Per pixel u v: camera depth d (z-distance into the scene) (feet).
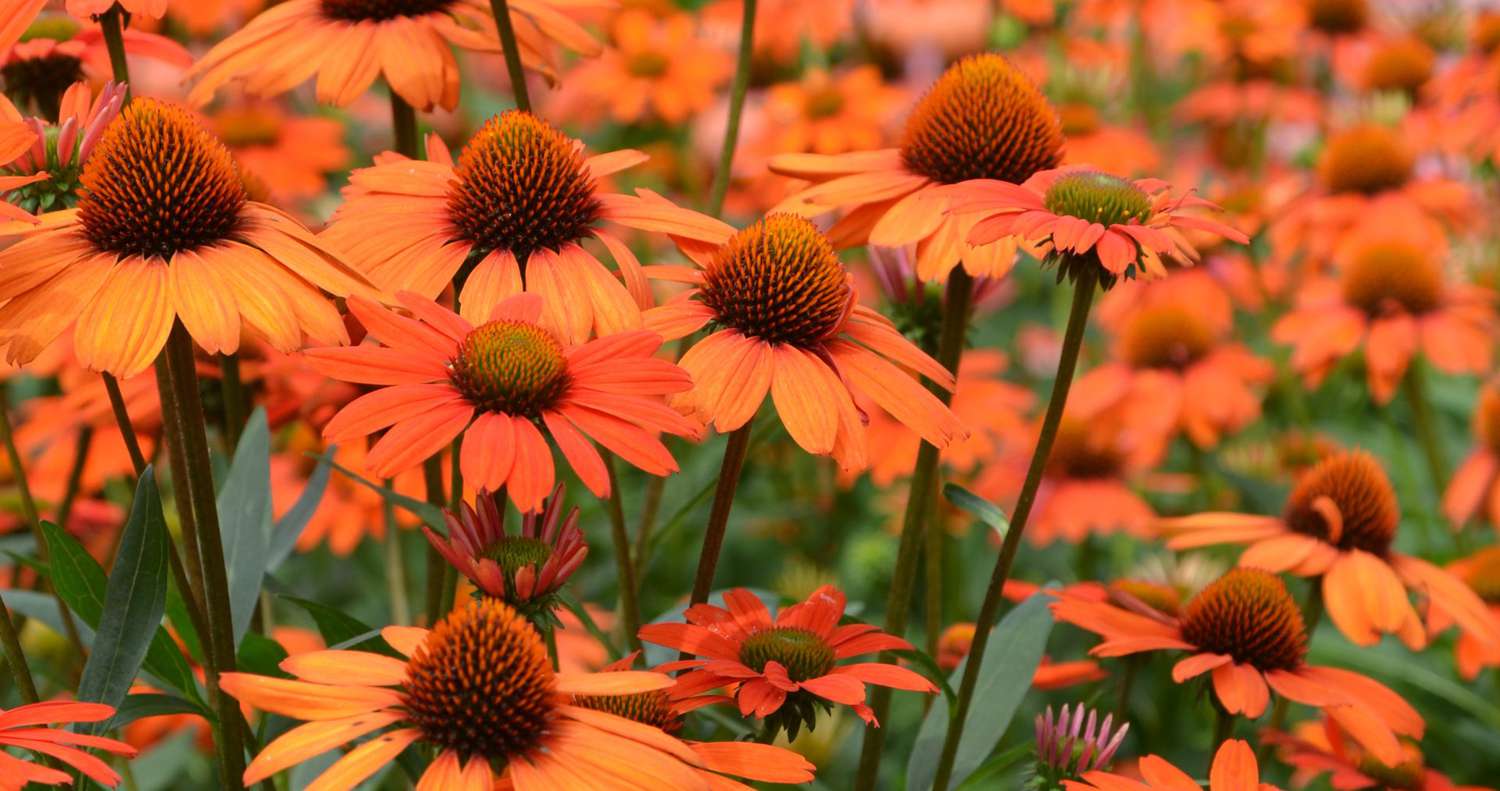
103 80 3.41
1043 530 4.25
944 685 2.88
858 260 4.71
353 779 2.52
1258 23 5.49
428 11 3.17
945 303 3.09
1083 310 2.80
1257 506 3.87
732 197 5.09
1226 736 3.12
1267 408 4.96
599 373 2.73
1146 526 3.75
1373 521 3.40
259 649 2.93
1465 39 5.77
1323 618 4.00
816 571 4.32
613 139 5.61
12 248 2.73
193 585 2.90
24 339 2.68
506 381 2.69
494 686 2.59
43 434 3.51
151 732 3.69
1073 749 2.97
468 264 2.90
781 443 4.45
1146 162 4.84
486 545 2.76
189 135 2.76
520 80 3.05
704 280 2.88
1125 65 5.60
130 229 2.73
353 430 2.66
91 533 3.75
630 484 4.35
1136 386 4.43
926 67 5.54
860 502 4.54
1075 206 2.83
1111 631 3.14
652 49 5.30
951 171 3.08
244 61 3.12
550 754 2.59
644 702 2.77
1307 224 4.68
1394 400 4.96
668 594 4.15
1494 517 4.00
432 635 2.61
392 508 3.41
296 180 4.39
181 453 2.87
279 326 2.70
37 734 2.59
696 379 2.78
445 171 2.95
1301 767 3.43
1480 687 3.86
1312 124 5.65
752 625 2.85
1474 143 4.75
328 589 4.14
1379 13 5.82
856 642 2.86
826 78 5.10
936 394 3.08
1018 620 3.09
